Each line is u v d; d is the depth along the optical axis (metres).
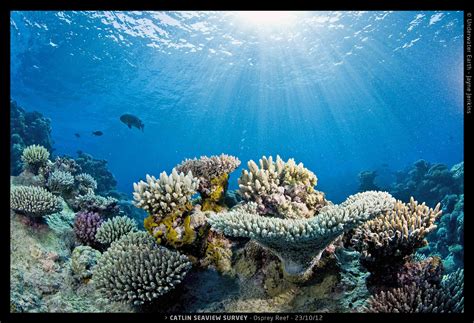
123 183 91.25
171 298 3.36
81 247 4.28
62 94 33.69
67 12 21.36
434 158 82.50
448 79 39.75
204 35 27.92
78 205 6.46
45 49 25.23
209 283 3.53
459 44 28.97
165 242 3.54
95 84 32.47
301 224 2.78
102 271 3.44
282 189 4.19
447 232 10.16
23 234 4.53
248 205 3.99
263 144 88.12
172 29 25.72
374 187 18.30
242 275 3.56
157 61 30.62
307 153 96.00
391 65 36.78
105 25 23.52
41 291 3.65
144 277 3.17
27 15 21.12
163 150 82.25
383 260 3.19
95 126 47.81
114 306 3.40
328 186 43.06
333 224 2.78
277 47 32.50
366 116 62.97
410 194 15.17
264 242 3.01
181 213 3.63
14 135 12.82
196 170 4.54
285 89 47.28
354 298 3.04
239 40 30.25
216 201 4.46
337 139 82.69
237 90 46.00
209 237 3.82
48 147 15.34
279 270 3.41
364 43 31.08
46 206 4.84
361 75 41.25
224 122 66.12
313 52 33.91
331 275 3.28
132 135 60.84
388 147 83.25
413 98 49.47
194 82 39.06
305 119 66.94
